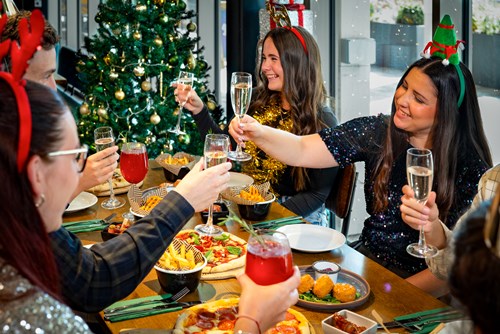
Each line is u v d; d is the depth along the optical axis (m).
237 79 2.74
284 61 3.50
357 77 4.48
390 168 2.73
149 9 4.47
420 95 2.54
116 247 1.81
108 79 4.37
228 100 5.30
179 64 4.52
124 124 4.45
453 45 2.53
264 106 3.68
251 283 1.61
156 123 4.36
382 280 2.22
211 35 6.38
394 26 4.18
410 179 2.12
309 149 2.89
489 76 3.57
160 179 3.22
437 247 2.30
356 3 4.39
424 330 1.90
